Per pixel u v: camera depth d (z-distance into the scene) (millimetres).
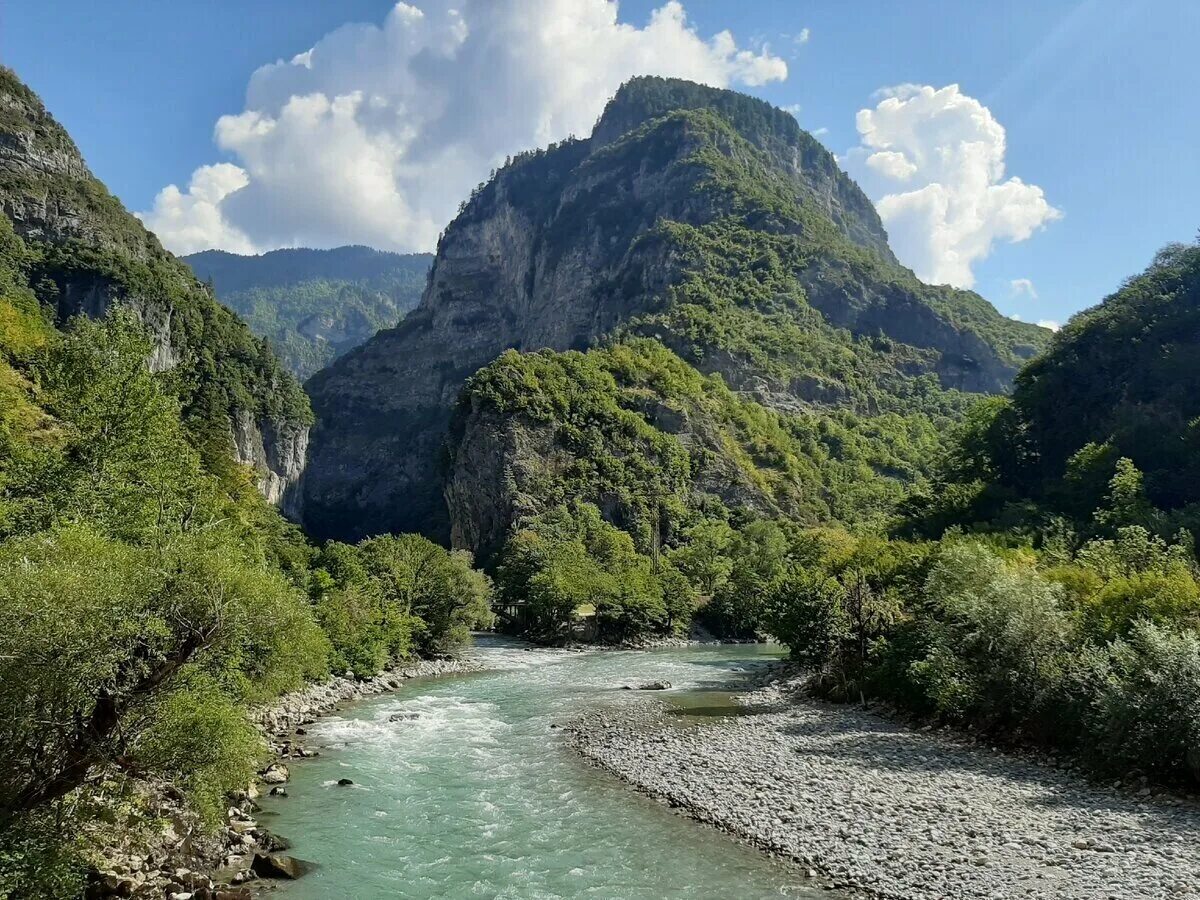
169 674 18828
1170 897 17953
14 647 15852
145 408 34812
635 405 196500
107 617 17062
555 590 97250
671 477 183125
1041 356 133250
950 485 119625
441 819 26750
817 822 24438
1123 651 29625
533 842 24391
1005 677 34406
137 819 20578
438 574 80750
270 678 24234
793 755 33438
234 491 93188
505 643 97562
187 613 19234
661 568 133000
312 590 64688
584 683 61062
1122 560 52031
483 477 170500
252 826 24781
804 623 53531
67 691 16672
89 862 18578
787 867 21531
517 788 30531
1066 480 99625
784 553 137500
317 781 31516
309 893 20469
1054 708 32281
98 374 34406
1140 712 27156
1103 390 114625
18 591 16125
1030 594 35219
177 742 19000
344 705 50281
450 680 63250
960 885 19172
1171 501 87062
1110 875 19328
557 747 37594
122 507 31375
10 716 16156
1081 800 25922
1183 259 128375
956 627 39906
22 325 102500
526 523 154625
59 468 31922
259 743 23984
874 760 32156
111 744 18328
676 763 32969
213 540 23172
